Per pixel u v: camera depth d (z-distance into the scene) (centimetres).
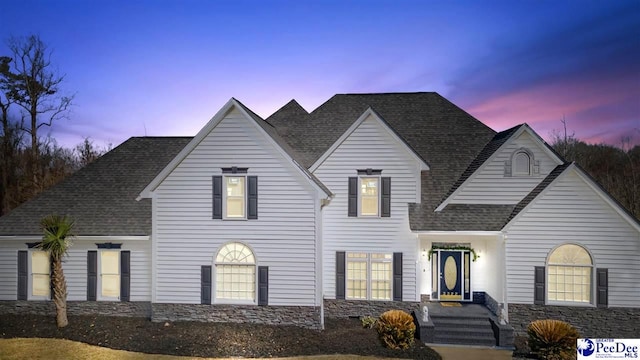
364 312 1822
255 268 1692
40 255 1864
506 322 1608
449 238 1898
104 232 1803
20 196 3762
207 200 1719
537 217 1673
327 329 1675
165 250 1723
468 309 1800
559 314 1645
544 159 1812
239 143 1709
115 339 1532
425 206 1844
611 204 1625
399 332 1472
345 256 1844
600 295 1623
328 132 2220
